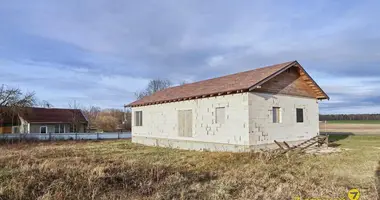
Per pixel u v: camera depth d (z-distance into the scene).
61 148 17.52
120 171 8.26
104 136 29.89
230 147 13.74
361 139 24.25
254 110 13.24
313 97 17.33
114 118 45.22
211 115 14.93
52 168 8.28
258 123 13.38
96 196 6.09
